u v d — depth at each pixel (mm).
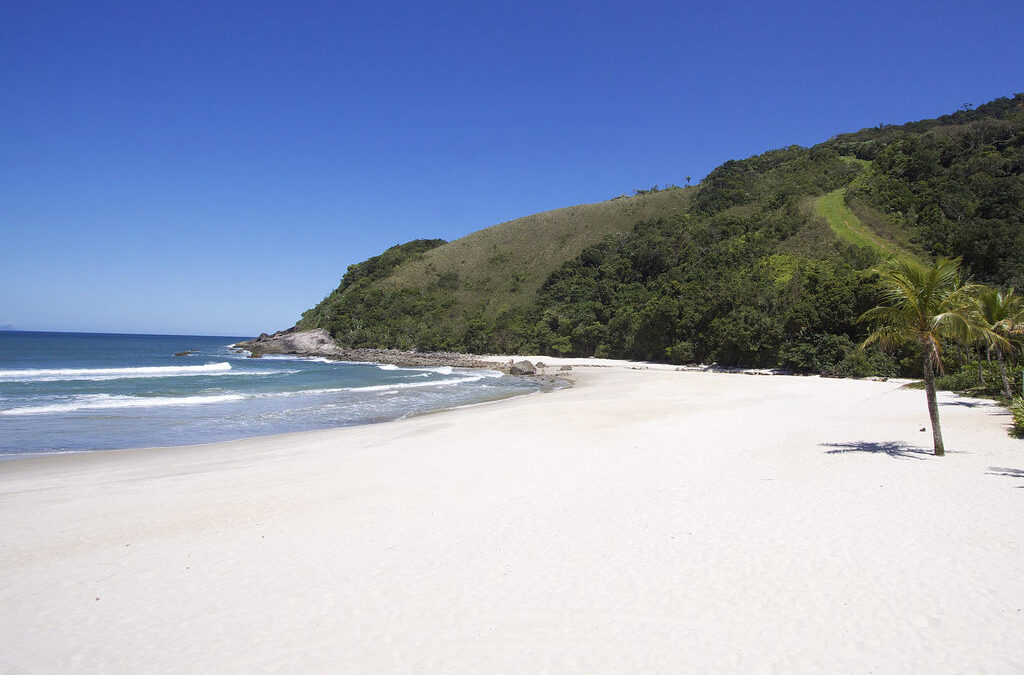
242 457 14750
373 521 8781
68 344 100375
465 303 88562
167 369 45844
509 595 6090
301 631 5453
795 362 41500
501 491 10391
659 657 4793
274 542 7945
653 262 70375
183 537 8234
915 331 12430
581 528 8164
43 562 7359
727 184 89875
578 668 4660
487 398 29812
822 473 10836
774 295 47344
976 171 58719
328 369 53938
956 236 48281
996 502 8703
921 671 4473
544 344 70625
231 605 6047
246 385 35531
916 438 14391
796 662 4648
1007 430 15195
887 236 53969
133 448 16516
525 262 96000
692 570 6547
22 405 24609
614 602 5840
